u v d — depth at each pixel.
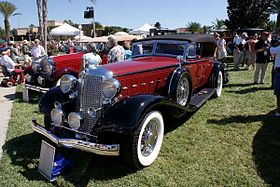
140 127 3.59
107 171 3.78
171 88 4.85
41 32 16.09
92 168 3.85
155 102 3.76
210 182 3.50
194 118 5.80
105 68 4.05
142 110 3.60
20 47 22.50
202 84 6.80
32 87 7.71
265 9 32.25
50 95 4.57
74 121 3.82
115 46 7.32
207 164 3.93
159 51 5.82
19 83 10.34
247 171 3.72
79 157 4.12
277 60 5.62
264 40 8.97
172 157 4.14
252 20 32.34
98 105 3.82
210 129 5.20
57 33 23.91
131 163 3.68
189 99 5.31
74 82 4.31
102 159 4.09
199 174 3.68
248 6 32.38
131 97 3.81
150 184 3.47
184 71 5.03
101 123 3.62
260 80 9.34
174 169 3.81
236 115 5.96
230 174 3.66
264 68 9.15
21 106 7.04
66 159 3.81
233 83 9.49
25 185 3.45
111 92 3.76
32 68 7.82
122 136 3.58
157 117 3.94
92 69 3.92
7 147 4.52
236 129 5.18
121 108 3.64
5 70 10.10
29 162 4.02
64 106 4.16
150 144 3.96
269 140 4.65
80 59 8.56
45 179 3.59
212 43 7.06
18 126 5.45
